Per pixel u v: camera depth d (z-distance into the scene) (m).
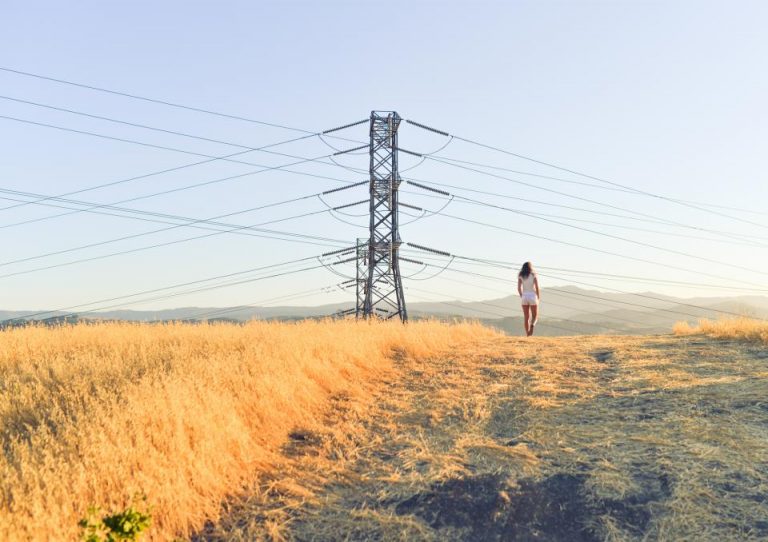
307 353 10.74
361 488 6.48
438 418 8.64
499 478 6.41
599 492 5.96
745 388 8.80
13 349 11.56
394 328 15.23
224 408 7.66
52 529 5.03
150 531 5.35
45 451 6.05
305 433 8.12
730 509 5.44
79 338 13.18
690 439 7.01
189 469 6.22
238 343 11.93
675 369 10.57
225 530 5.68
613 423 7.88
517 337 17.42
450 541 5.45
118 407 7.14
